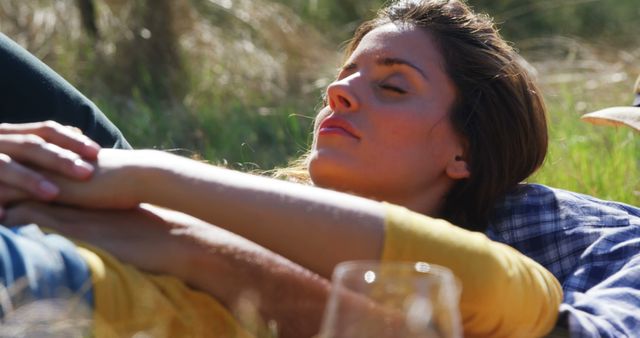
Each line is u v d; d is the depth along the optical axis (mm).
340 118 2219
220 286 1769
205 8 6727
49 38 6082
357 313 1277
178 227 1833
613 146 3994
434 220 1849
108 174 1864
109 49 5957
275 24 6629
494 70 2357
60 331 1517
